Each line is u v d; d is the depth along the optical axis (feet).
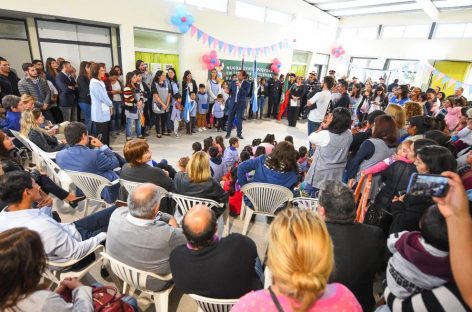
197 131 19.70
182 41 19.33
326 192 3.68
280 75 25.66
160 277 4.50
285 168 7.01
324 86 13.58
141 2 16.52
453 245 2.29
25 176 4.29
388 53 29.35
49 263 4.43
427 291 2.60
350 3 26.81
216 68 21.08
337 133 6.99
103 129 13.61
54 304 2.85
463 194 2.38
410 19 27.14
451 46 24.95
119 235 4.38
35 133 8.92
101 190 7.48
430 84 26.84
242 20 22.26
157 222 4.46
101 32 16.89
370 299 3.67
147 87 16.79
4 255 2.53
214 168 9.59
